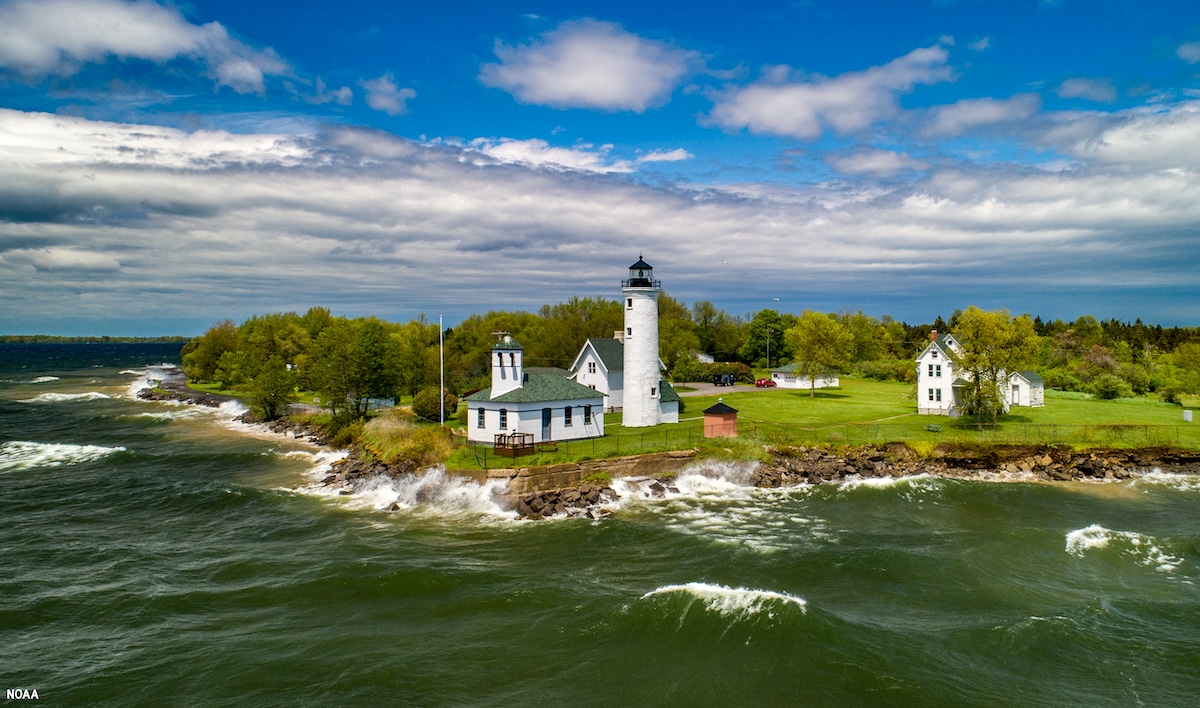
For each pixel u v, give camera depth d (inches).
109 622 1191.6
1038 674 1007.6
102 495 2025.1
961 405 2711.6
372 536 1643.7
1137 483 2128.4
